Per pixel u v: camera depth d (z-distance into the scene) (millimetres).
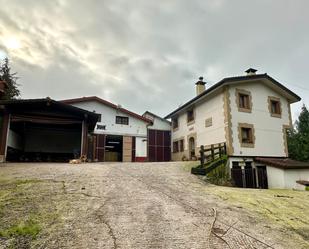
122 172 9656
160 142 23328
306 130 25094
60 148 19734
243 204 5977
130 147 21172
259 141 15633
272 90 17484
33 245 3182
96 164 12977
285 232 4273
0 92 15586
